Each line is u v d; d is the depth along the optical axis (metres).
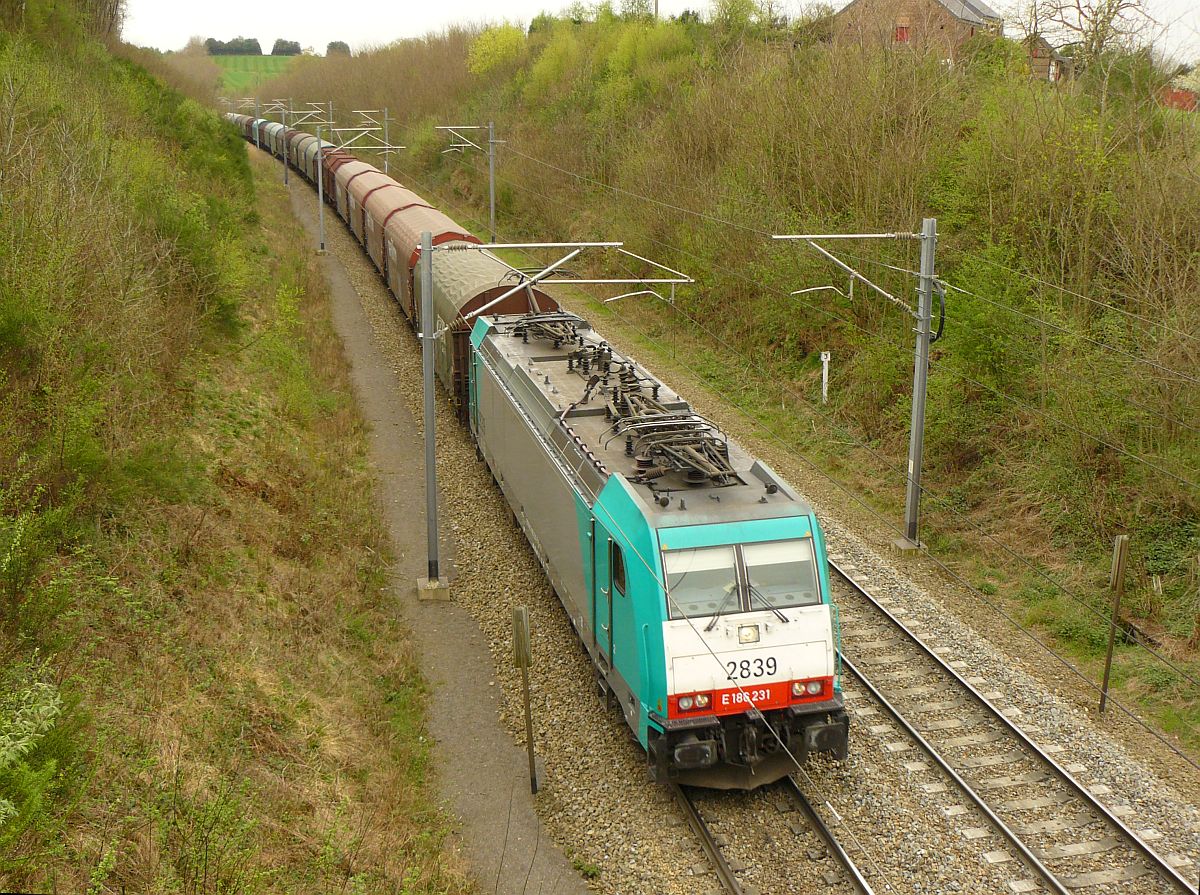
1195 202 18.38
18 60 21.84
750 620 10.58
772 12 46.72
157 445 13.96
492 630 14.79
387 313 31.84
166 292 19.53
